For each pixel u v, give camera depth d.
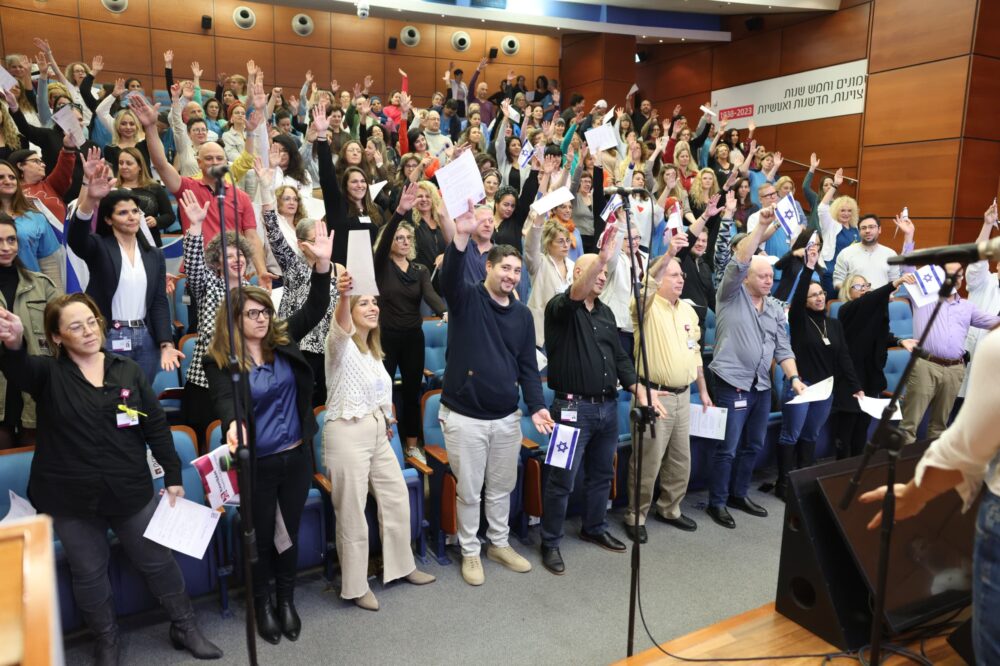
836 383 4.11
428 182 4.57
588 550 3.35
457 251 2.79
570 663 2.46
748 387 3.62
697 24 11.01
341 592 2.82
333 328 2.70
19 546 0.79
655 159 7.15
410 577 3.00
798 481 1.96
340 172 4.99
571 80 12.06
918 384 4.35
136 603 2.56
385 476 2.87
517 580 3.04
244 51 10.66
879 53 8.74
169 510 2.32
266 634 2.55
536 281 4.21
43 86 5.76
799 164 9.79
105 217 3.11
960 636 1.79
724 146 8.04
